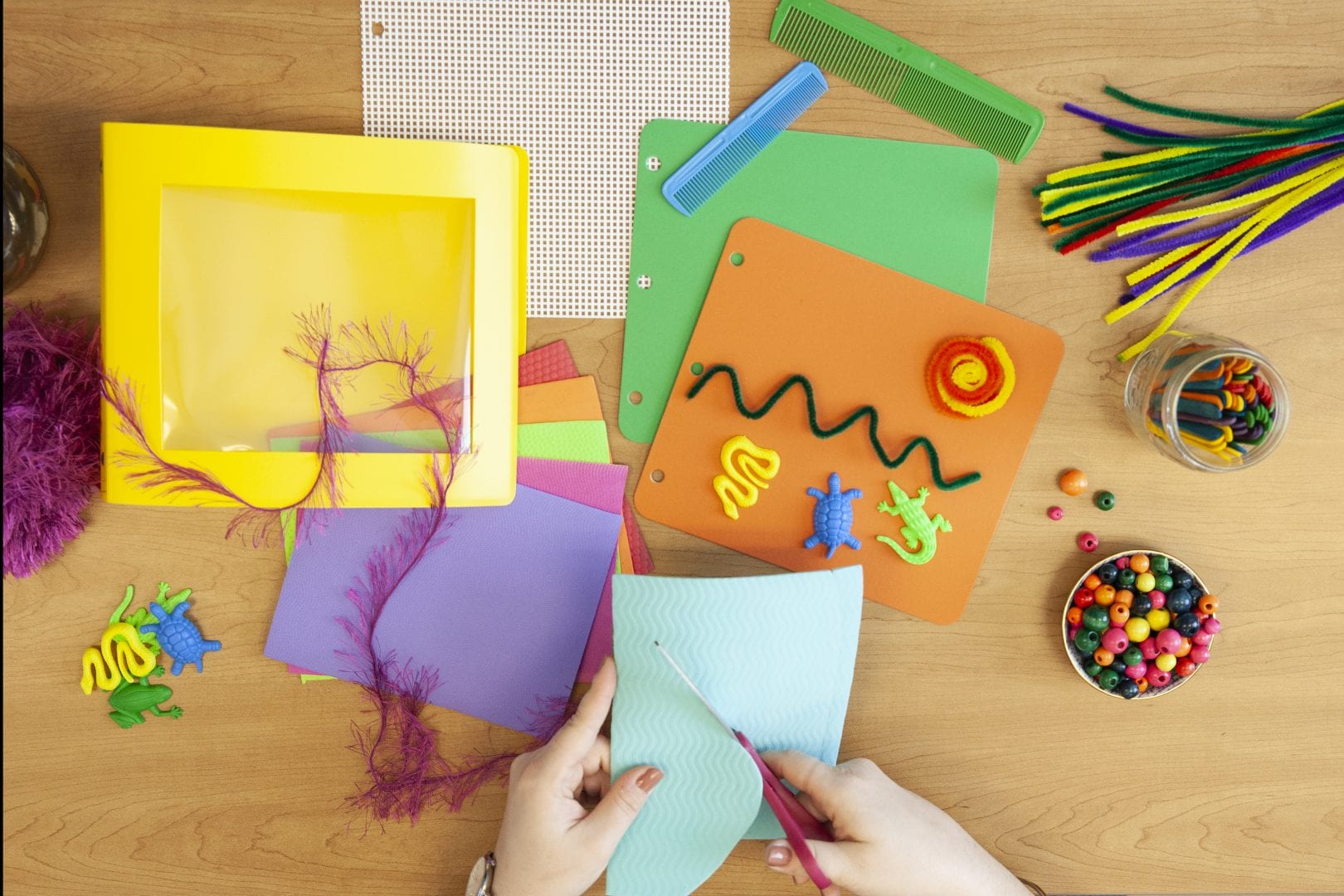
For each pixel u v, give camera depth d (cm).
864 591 76
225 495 65
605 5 72
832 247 73
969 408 72
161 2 71
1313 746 77
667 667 68
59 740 74
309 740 75
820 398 74
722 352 74
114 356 64
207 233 66
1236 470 69
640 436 75
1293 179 71
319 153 64
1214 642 77
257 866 75
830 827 71
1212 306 75
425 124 72
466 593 74
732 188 73
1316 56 74
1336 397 76
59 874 74
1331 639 77
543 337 74
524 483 74
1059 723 77
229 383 67
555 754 66
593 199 73
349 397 68
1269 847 77
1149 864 77
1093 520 76
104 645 73
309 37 72
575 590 74
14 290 70
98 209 72
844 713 71
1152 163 72
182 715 74
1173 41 73
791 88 73
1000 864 71
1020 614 76
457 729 75
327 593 73
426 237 67
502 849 68
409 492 67
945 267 74
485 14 72
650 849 69
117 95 71
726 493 74
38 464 67
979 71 73
